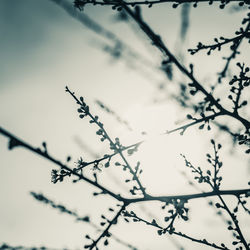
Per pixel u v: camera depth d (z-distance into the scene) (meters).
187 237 1.13
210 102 1.11
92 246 1.11
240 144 1.12
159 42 1.07
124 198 1.12
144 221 1.13
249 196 1.11
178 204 1.12
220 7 1.10
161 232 1.13
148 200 1.12
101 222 1.12
